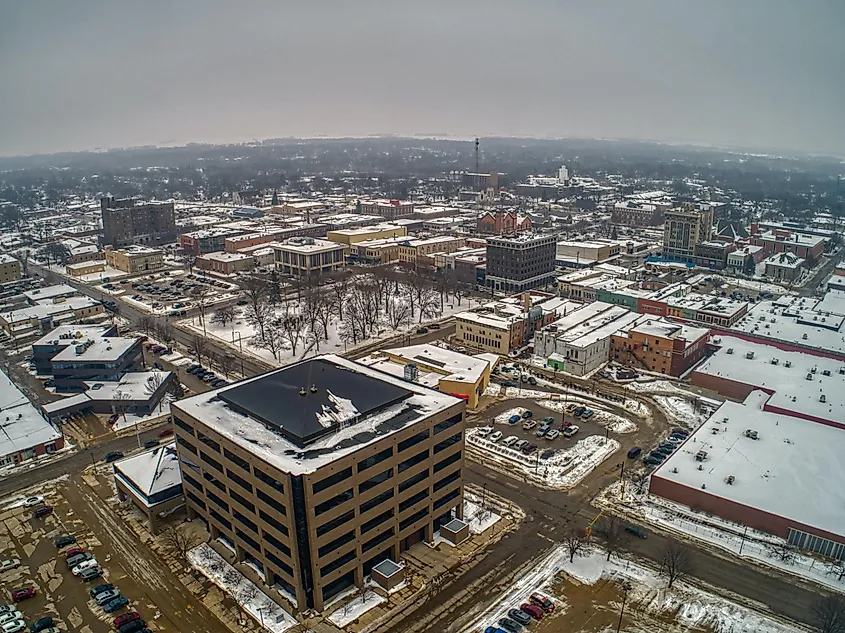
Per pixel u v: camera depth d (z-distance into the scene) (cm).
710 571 9494
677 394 16038
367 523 8988
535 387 16512
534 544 10119
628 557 9819
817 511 10269
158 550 9925
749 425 13200
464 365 16250
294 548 8306
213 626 8369
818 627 8381
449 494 10338
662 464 11769
